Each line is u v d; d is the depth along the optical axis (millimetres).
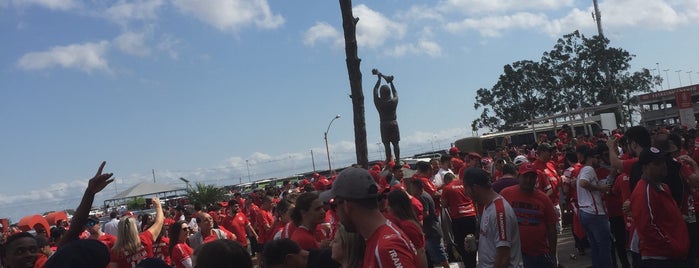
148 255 6918
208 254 3188
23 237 4629
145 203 37938
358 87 18453
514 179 7281
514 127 51312
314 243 5512
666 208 5246
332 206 3436
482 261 5480
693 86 49250
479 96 69125
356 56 18438
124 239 6531
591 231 7727
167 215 17438
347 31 18438
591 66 61688
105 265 3086
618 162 7035
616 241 8508
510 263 5242
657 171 5262
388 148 18422
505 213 5238
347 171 3299
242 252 3262
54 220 12273
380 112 18531
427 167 11297
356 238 3586
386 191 3438
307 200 5586
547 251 6125
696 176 6574
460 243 9914
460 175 12750
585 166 7879
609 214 8477
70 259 2943
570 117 32562
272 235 7688
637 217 5363
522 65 65875
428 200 9648
